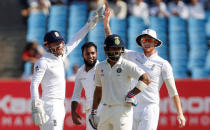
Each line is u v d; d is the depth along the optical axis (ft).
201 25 179.42
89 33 174.50
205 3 186.39
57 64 71.10
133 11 178.91
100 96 67.62
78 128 115.03
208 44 176.55
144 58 75.97
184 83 116.78
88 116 76.38
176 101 74.23
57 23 183.62
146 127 72.54
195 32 178.29
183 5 181.57
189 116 116.06
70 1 189.67
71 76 148.36
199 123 115.85
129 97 62.49
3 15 191.31
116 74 62.95
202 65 172.04
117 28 175.11
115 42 62.08
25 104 117.50
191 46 175.73
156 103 74.69
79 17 183.83
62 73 71.82
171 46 174.91
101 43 173.37
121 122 62.80
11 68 173.17
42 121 67.05
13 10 192.85
